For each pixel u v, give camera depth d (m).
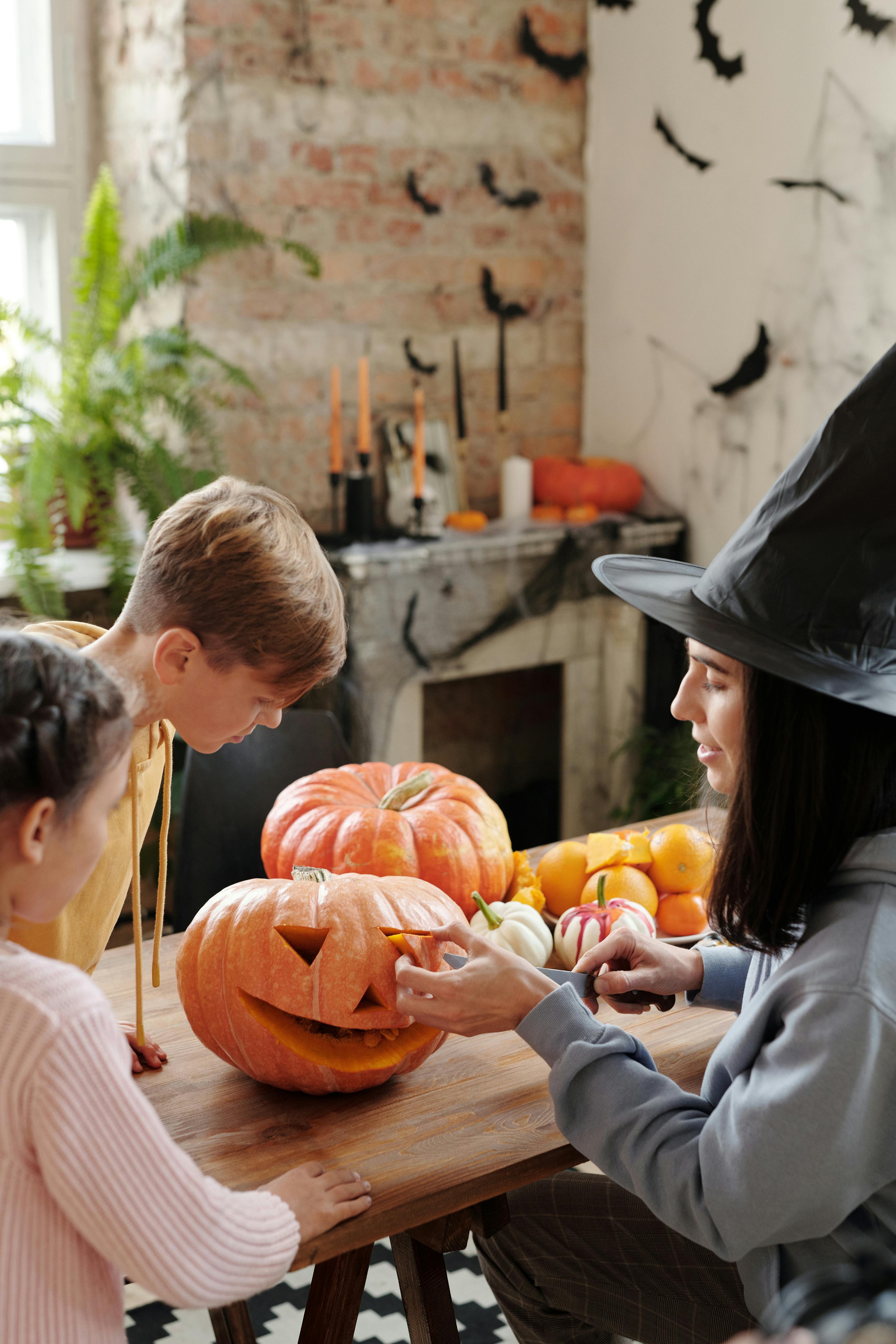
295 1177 0.99
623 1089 1.04
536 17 3.19
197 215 2.73
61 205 3.06
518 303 3.32
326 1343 1.14
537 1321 1.39
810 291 2.82
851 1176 0.92
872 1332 0.61
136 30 2.82
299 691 1.18
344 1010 1.12
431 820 1.55
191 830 1.91
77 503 2.56
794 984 0.95
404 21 2.96
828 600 0.98
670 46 3.08
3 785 0.80
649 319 3.27
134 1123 0.82
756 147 2.91
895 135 2.58
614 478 3.24
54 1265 0.82
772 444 2.96
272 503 1.16
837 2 2.67
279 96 2.79
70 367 2.71
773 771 0.97
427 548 2.86
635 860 1.56
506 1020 1.10
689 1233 0.98
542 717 3.59
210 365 2.79
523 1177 1.07
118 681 1.14
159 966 1.41
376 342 3.07
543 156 3.29
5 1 2.95
